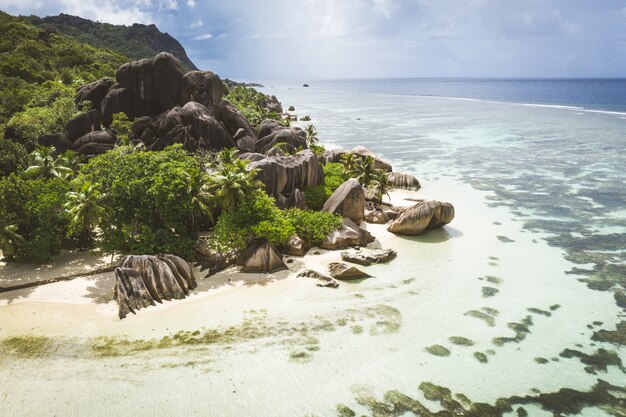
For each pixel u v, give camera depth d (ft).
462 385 71.00
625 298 99.86
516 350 80.38
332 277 108.06
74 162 181.88
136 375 71.72
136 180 113.50
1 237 104.01
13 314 89.15
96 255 117.80
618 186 201.87
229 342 81.00
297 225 127.65
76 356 76.33
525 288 104.88
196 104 233.35
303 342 81.46
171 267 99.76
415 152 296.92
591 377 73.36
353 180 148.15
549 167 244.01
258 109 459.32
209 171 155.33
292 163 160.97
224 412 64.18
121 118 239.50
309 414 64.18
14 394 67.21
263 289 101.35
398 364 75.87
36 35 487.61
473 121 474.90
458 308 95.14
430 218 138.31
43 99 290.76
